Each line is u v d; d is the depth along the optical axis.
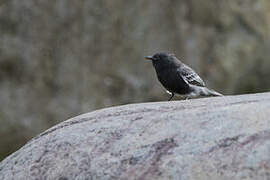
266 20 21.58
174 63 10.23
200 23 20.59
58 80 18.56
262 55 20.95
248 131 4.97
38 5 18.78
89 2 19.39
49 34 18.80
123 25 19.67
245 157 4.74
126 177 5.11
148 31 19.86
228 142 4.93
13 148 17.41
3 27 18.30
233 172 4.68
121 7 19.72
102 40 19.36
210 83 20.05
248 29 21.14
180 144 5.11
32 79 18.23
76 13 19.20
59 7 19.02
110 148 5.45
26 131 17.61
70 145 5.73
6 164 6.06
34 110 17.92
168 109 5.93
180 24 20.25
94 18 19.39
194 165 4.86
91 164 5.37
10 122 17.44
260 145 4.79
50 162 5.68
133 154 5.26
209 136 5.07
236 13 21.11
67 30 19.03
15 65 18.14
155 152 5.18
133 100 19.16
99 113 6.27
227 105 5.65
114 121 5.86
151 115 5.77
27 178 5.68
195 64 20.05
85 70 18.97
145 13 19.94
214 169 4.76
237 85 20.47
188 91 10.27
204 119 5.32
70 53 18.91
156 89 19.30
